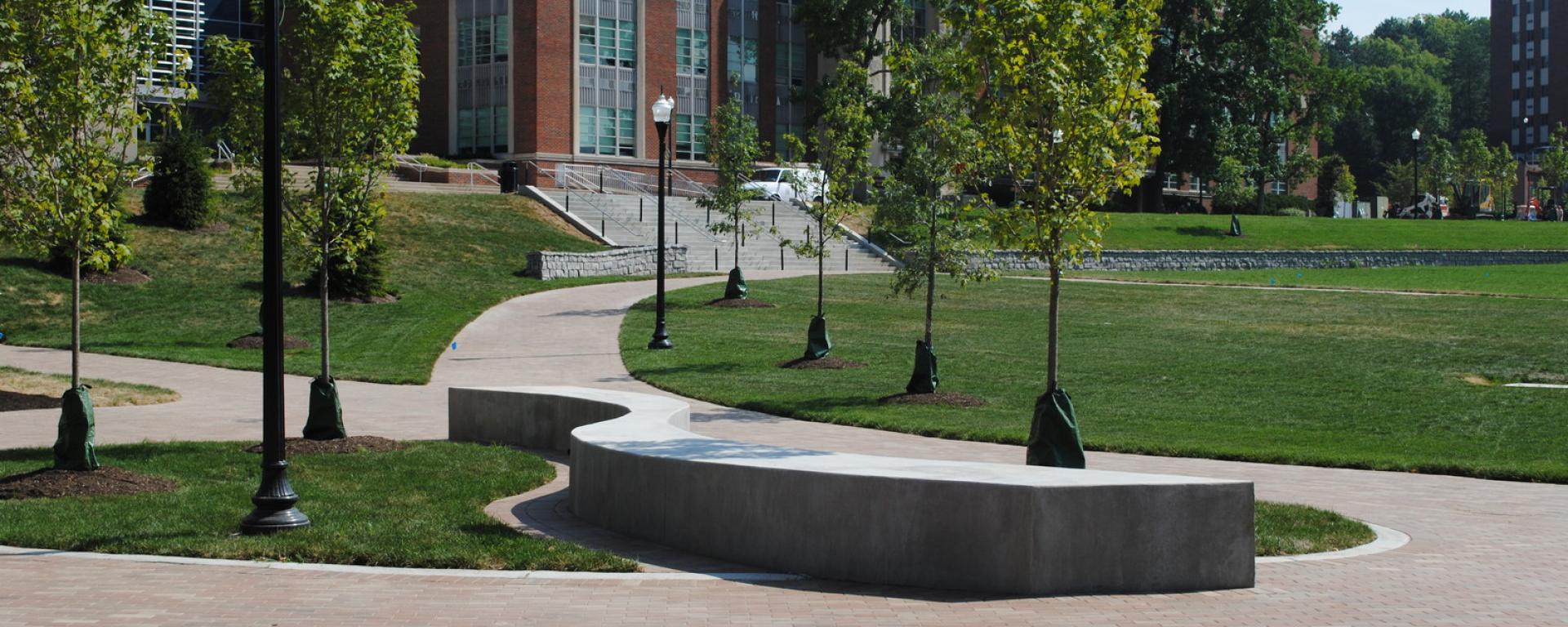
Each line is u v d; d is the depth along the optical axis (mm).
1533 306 36812
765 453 10641
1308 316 34594
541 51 55844
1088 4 12711
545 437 16438
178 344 28141
